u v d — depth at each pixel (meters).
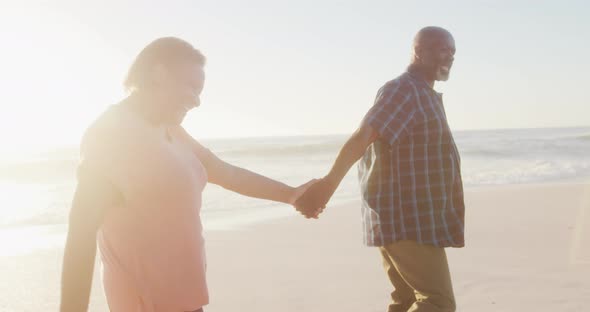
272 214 12.11
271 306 5.18
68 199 18.55
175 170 1.94
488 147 50.59
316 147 51.31
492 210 11.22
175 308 1.96
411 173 2.92
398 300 3.25
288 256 7.41
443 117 3.02
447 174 2.97
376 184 2.99
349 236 8.91
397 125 2.86
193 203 2.01
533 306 4.86
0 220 13.02
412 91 2.93
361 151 2.87
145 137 1.90
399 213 2.94
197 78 2.00
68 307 1.68
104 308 5.25
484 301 5.07
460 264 6.52
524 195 13.62
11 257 7.83
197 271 2.01
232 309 5.14
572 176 21.00
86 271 1.71
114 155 1.82
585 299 4.99
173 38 1.99
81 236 1.73
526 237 8.17
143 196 1.88
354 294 5.49
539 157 38.34
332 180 2.87
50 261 7.55
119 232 1.90
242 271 6.60
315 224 10.26
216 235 9.26
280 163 40.06
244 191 2.57
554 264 6.38
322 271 6.49
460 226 3.00
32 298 5.71
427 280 2.93
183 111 2.02
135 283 1.92
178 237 1.95
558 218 9.91
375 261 6.97
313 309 5.05
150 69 1.94
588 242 7.59
